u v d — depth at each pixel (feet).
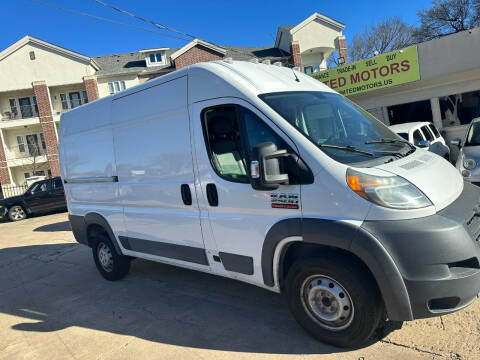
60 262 23.65
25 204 51.42
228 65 11.94
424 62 42.09
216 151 11.63
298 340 10.59
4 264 25.43
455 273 8.49
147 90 13.91
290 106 10.86
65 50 95.45
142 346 11.48
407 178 9.17
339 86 48.42
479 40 38.68
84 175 17.78
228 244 11.66
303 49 98.68
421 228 8.45
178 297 15.03
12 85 95.66
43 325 14.14
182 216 12.98
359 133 11.36
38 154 101.30
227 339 11.21
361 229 8.77
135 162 14.64
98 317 14.16
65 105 101.40
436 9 126.93
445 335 9.91
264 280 10.89
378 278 8.61
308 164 9.57
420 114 45.70
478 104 41.75
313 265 9.67
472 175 19.33
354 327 9.34
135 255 16.11
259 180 9.61
